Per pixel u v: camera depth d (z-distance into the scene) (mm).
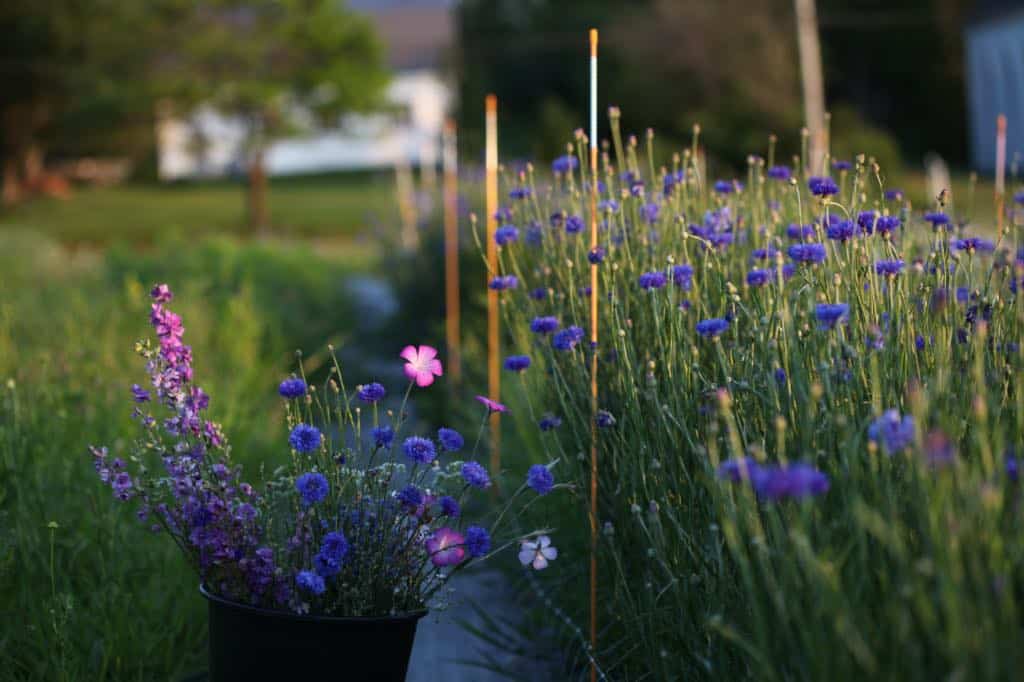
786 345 2807
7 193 40625
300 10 33781
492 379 5289
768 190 4469
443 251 9289
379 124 36531
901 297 2951
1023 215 4008
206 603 3719
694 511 2914
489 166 5230
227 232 33188
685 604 2857
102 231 33312
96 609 3459
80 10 34062
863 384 2777
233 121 35000
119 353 5953
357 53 34875
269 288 11797
